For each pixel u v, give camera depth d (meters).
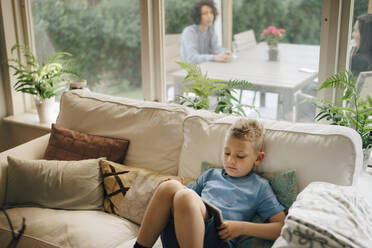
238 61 2.48
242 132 1.66
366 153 1.98
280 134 1.75
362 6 2.06
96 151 2.15
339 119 1.98
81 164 2.06
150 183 1.93
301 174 1.66
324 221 1.24
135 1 2.70
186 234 1.45
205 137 1.91
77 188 2.00
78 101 2.38
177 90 2.75
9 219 1.85
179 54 2.68
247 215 1.62
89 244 1.70
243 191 1.65
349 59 2.16
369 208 1.44
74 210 1.97
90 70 3.06
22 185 2.03
